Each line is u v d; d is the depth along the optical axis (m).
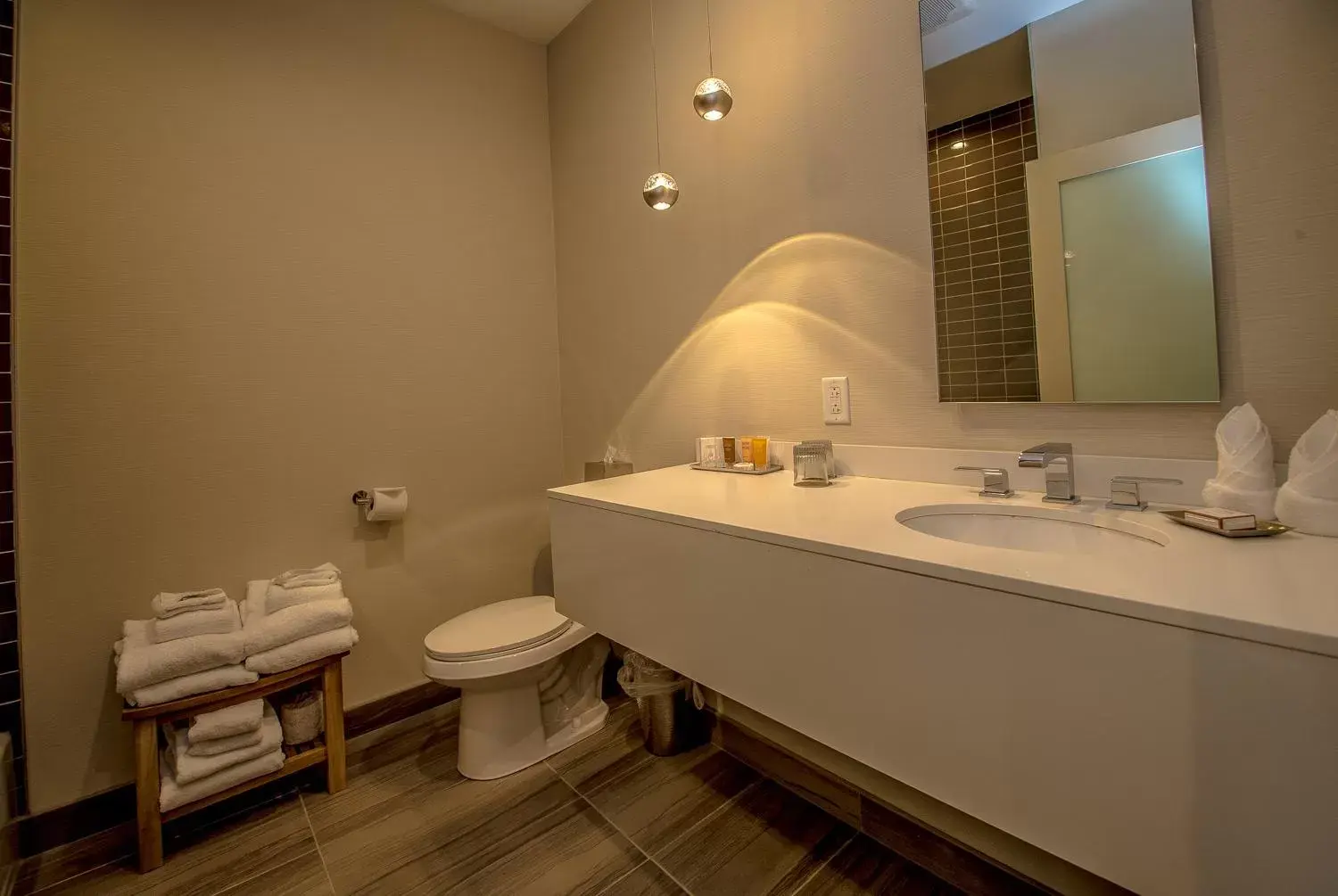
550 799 1.64
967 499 1.20
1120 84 1.07
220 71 1.78
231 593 1.80
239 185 1.80
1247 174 0.96
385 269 2.07
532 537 2.43
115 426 1.63
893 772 0.86
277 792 1.71
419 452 2.15
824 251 1.55
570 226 2.41
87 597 1.59
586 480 2.39
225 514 1.79
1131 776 0.64
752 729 1.73
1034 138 1.18
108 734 1.61
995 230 1.24
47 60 1.54
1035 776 0.71
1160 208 1.05
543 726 1.91
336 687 1.70
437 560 2.19
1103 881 1.10
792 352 1.64
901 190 1.39
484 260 2.30
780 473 1.62
